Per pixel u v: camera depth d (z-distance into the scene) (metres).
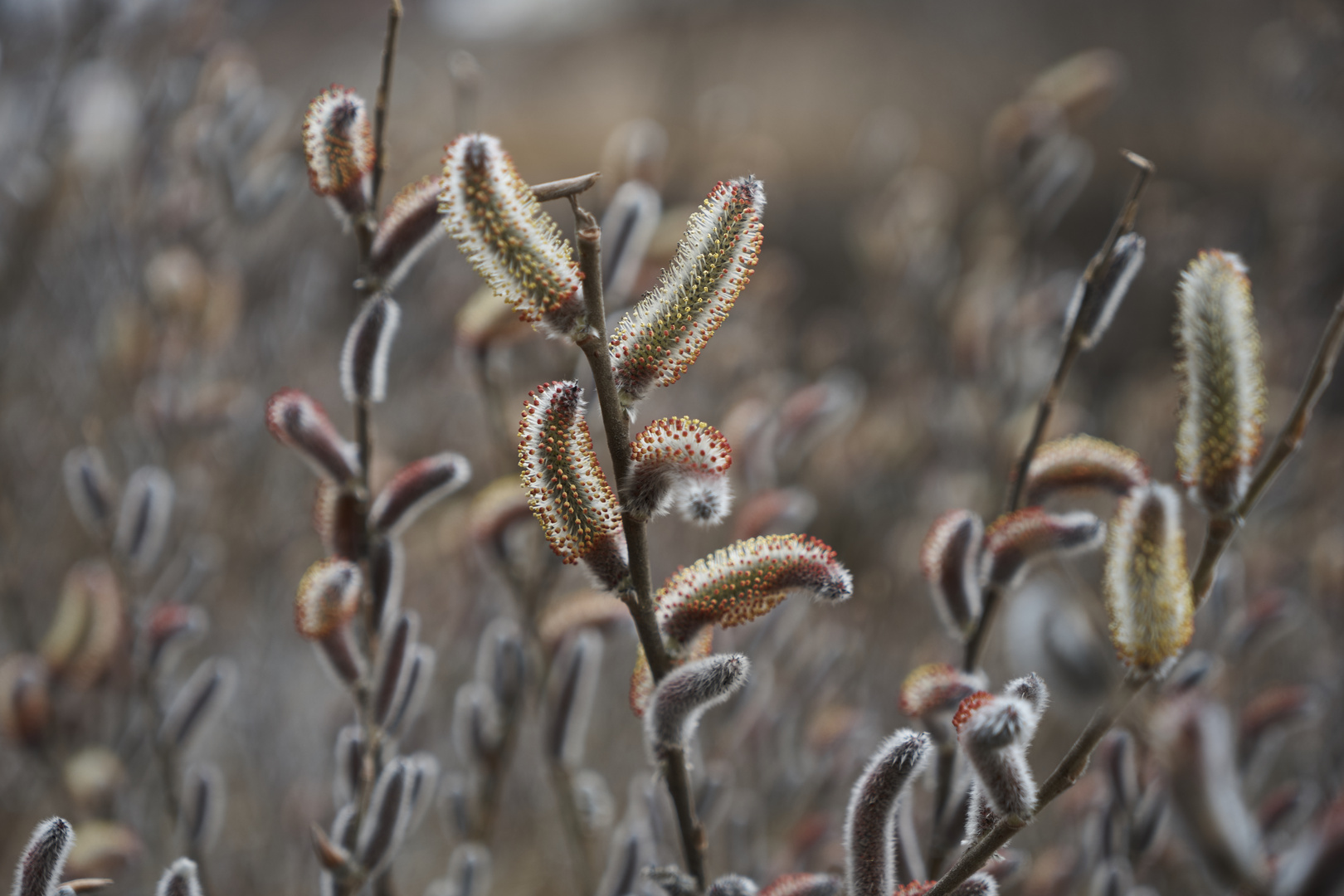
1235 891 0.53
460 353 0.76
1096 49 3.47
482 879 0.73
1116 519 0.55
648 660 0.58
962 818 0.64
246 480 1.48
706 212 0.56
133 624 0.79
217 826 0.73
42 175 1.29
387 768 0.64
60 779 0.84
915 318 1.72
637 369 0.56
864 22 3.75
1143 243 0.64
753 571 0.57
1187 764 0.52
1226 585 0.89
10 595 1.05
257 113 1.18
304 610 0.63
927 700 0.62
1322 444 1.64
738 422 0.92
